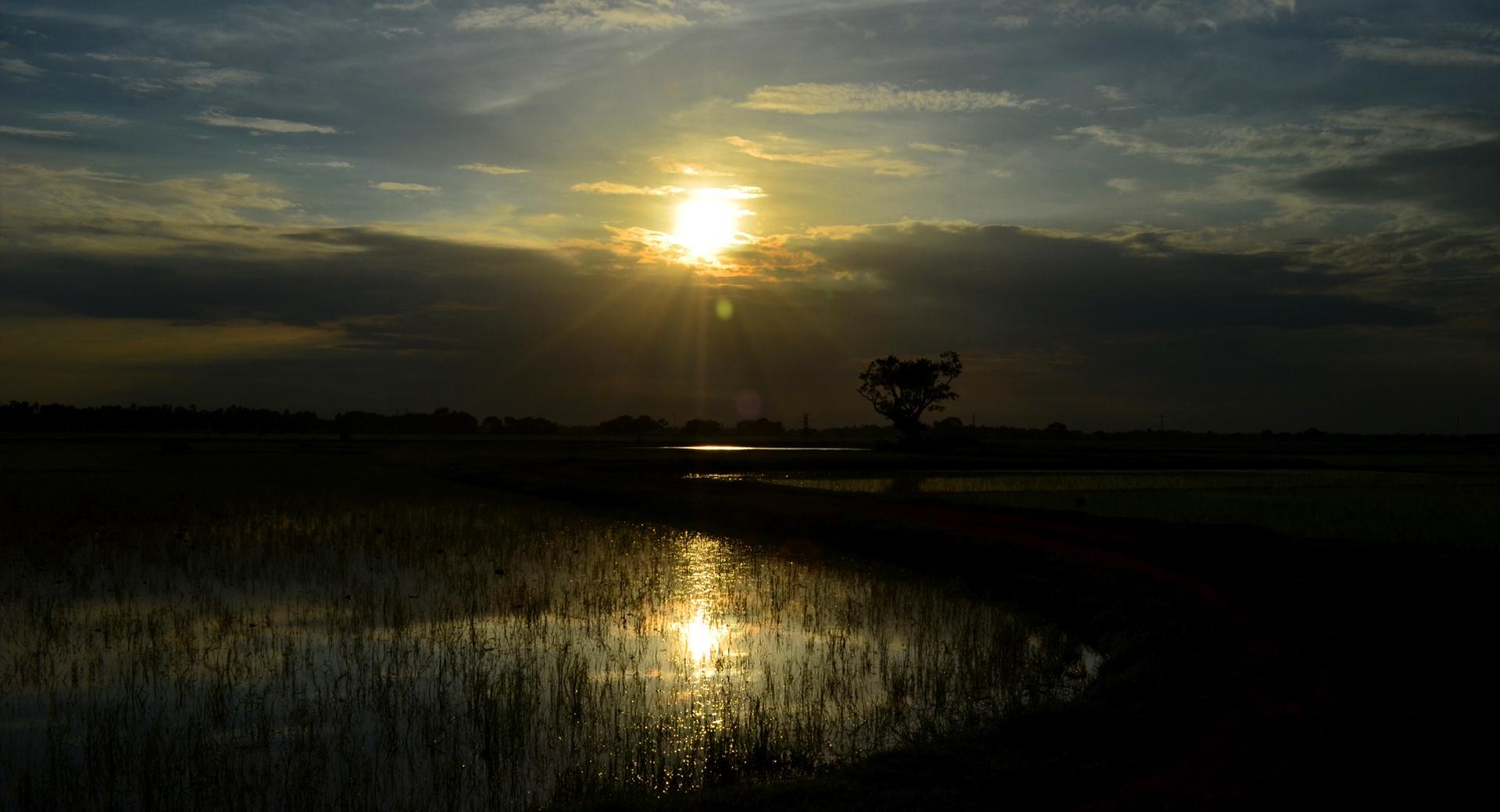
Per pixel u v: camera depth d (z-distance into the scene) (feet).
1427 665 40.70
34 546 90.07
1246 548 71.51
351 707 42.57
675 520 120.67
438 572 77.61
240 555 86.07
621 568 81.41
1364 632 47.09
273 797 33.32
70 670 48.73
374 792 33.63
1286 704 36.63
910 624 59.52
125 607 63.46
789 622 59.98
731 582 74.79
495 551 90.07
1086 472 215.92
